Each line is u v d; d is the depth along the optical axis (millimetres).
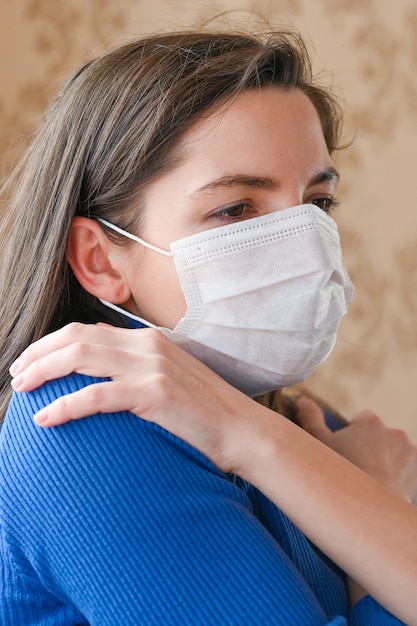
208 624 744
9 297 1069
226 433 844
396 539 827
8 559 847
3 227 1139
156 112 942
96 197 998
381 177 2125
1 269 1111
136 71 981
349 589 1019
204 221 952
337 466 854
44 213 1034
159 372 840
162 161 946
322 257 960
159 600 751
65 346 866
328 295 985
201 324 965
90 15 1882
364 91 2092
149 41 1030
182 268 949
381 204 2129
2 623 851
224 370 988
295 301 961
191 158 939
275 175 954
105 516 781
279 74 983
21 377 863
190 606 750
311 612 776
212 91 945
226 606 753
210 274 950
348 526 825
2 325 1067
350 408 2113
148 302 989
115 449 809
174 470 812
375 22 2086
